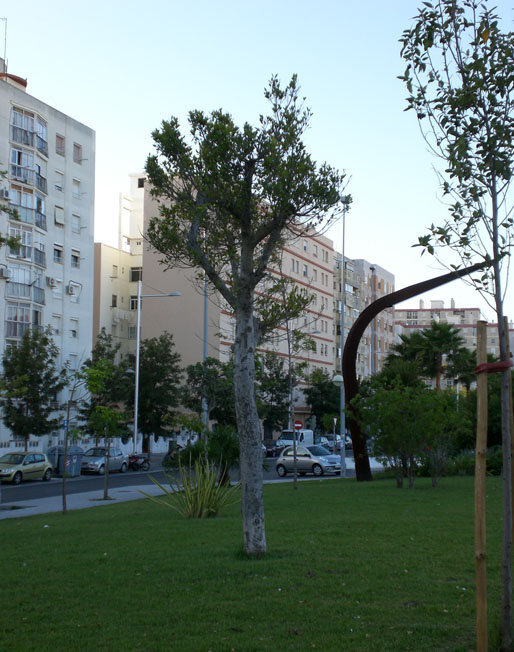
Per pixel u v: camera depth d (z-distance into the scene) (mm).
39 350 40844
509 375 5570
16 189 45594
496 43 6309
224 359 59531
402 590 7500
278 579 8008
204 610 6852
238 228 10648
